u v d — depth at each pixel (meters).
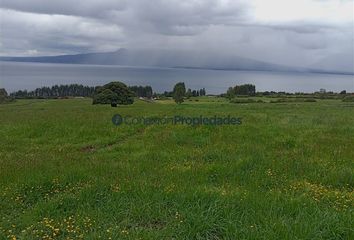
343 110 40.75
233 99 80.50
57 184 9.17
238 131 19.34
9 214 7.46
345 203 7.76
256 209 7.11
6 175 10.12
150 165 11.77
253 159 12.24
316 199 7.98
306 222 6.39
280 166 11.38
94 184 8.82
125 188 8.48
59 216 7.13
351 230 6.09
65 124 22.83
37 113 36.50
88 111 37.22
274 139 16.91
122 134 19.48
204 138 17.48
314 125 22.42
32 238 6.15
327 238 6.03
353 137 17.50
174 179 9.80
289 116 30.16
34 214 7.21
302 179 9.98
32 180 9.27
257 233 6.02
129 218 6.96
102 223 6.75
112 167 11.24
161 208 7.31
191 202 7.51
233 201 7.44
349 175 10.05
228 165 11.53
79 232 6.37
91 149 16.02
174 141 16.81
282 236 5.91
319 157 12.74
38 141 17.77
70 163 11.93
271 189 9.01
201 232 6.29
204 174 10.50
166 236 6.14
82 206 7.59
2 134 19.64
